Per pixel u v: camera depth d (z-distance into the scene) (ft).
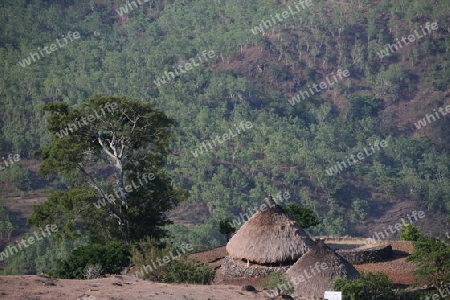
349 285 291.38
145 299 219.41
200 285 247.91
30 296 213.87
